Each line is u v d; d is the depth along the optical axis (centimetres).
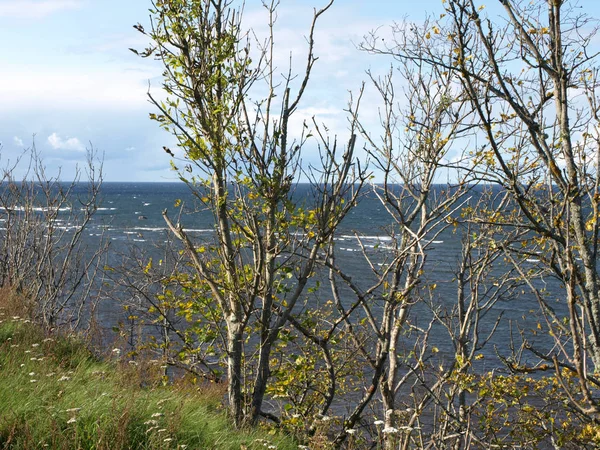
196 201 995
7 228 1602
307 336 1038
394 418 1112
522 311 3728
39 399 706
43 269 1582
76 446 620
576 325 466
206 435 734
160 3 874
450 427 1209
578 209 640
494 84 929
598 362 628
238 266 1011
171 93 894
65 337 1191
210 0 903
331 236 959
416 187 1120
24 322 1206
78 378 854
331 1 883
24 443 596
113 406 686
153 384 904
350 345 1216
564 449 1108
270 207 889
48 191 1605
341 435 1056
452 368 1156
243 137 879
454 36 682
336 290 1083
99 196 17938
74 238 1575
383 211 13312
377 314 2641
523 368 747
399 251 1109
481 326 3403
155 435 660
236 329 978
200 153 892
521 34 616
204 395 994
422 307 3675
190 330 1113
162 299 1092
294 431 949
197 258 962
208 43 895
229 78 891
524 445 1091
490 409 1128
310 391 1318
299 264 980
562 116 620
